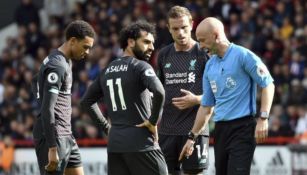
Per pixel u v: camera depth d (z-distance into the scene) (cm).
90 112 2783
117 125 2664
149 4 6606
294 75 5628
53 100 2711
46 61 2773
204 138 3089
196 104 2992
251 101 2741
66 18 7269
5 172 5412
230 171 2731
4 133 6134
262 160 4903
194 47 3089
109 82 2675
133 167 2650
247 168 2716
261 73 2684
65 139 2802
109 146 2680
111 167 2702
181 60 3089
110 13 6756
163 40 5781
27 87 6581
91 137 5453
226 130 2758
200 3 6469
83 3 7150
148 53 2705
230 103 2745
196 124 2869
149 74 2602
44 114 2698
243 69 2725
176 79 3092
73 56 2820
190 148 2883
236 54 2727
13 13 7831
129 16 6531
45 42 6956
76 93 6000
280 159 4859
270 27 6081
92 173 5188
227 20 6322
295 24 6031
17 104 6259
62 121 2792
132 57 2670
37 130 2817
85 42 2795
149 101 2670
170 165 3122
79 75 6141
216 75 2761
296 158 4800
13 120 6125
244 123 2731
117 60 2691
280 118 5256
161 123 3133
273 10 6256
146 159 2634
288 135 5172
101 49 6325
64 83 2783
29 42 7000
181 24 3003
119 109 2659
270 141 4891
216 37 2723
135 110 2641
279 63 5797
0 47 7794
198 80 3066
